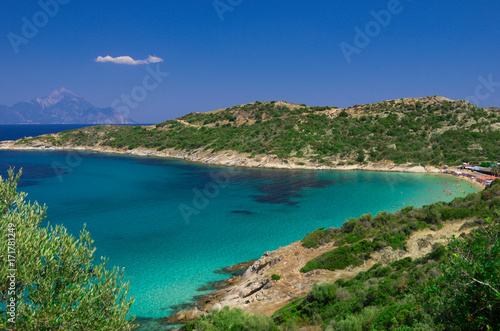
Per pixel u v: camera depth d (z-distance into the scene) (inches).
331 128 5876.0
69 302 461.1
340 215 2434.8
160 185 3673.7
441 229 1438.2
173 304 1182.3
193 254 1669.5
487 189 1704.0
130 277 1396.4
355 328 692.7
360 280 1088.2
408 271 1018.7
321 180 3944.4
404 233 1412.4
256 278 1306.6
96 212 2486.5
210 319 919.0
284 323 868.6
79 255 503.2
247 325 814.5
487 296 387.5
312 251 1470.2
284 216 2409.0
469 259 416.8
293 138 5625.0
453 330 434.0
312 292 986.1
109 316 485.4
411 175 4200.3
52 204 2711.6
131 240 1866.4
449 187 3390.7
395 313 670.5
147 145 6939.0
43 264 478.6
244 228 2114.9
